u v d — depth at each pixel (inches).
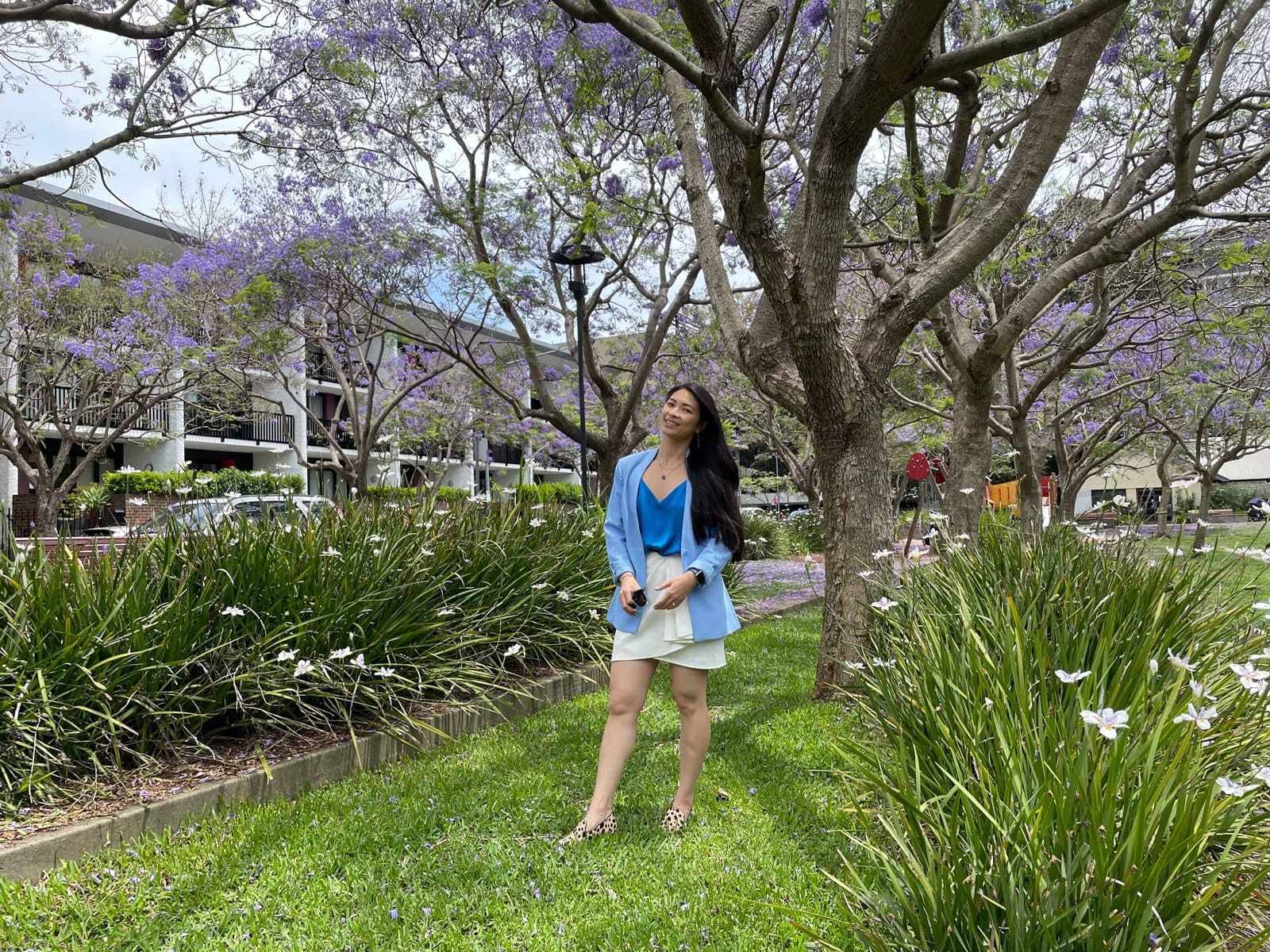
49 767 122.6
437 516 234.7
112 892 96.2
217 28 245.9
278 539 183.2
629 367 612.7
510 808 125.3
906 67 145.6
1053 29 130.6
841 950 74.2
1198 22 275.9
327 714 160.1
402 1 369.7
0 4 191.0
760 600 411.5
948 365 418.3
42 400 616.1
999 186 188.5
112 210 687.1
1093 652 121.4
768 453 1020.5
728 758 151.8
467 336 827.4
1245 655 117.2
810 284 179.8
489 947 84.7
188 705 142.8
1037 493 356.5
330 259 405.7
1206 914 64.4
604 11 129.4
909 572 188.7
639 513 124.3
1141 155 298.4
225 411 679.1
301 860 105.2
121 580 154.0
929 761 101.1
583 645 237.3
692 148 233.1
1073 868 65.1
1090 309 394.9
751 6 189.3
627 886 99.3
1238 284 353.7
